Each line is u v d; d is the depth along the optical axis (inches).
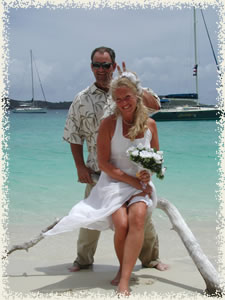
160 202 161.9
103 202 140.6
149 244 159.6
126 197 136.9
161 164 139.9
